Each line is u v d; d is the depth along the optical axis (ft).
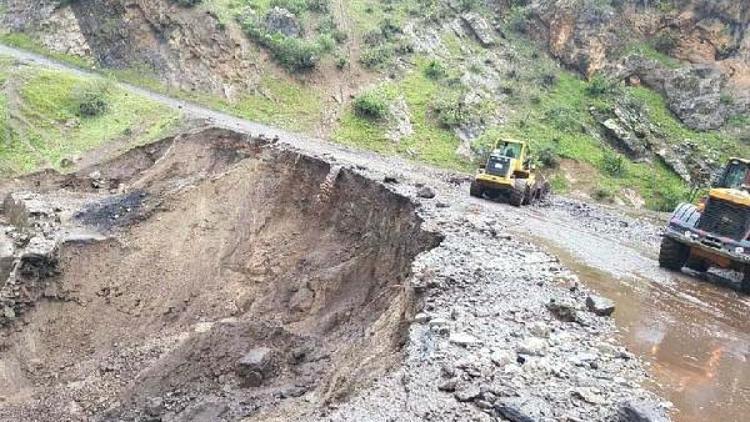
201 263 79.82
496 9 162.40
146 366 65.46
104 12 140.87
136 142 104.12
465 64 145.18
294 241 78.79
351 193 76.43
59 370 67.36
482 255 49.37
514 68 147.84
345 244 73.56
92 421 57.57
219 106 124.47
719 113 139.44
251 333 62.90
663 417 25.72
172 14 136.67
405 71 139.64
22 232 82.53
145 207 86.89
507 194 84.28
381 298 59.47
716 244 50.37
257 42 136.05
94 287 76.18
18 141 102.94
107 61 136.05
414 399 27.96
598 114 138.62
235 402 53.06
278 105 127.24
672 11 151.02
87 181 98.89
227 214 84.43
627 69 148.15
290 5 145.48
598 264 56.29
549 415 26.14
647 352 35.81
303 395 51.13
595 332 37.35
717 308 45.91
